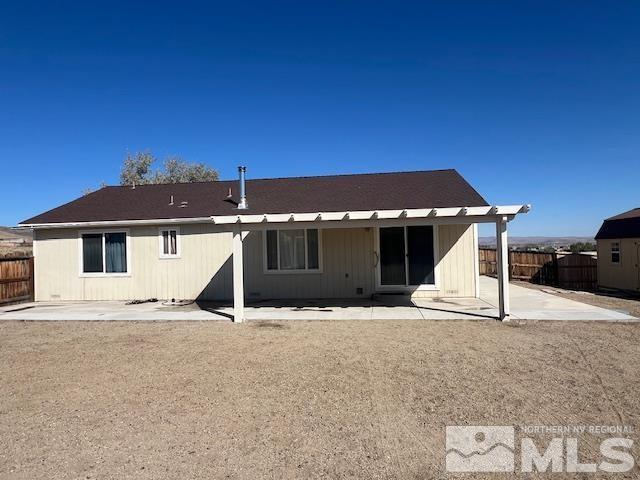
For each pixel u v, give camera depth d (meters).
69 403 5.59
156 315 12.26
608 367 6.66
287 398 5.64
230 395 5.79
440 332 9.37
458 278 14.90
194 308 13.59
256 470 3.92
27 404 5.57
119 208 16.92
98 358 7.77
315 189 16.92
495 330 9.49
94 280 16.17
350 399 5.57
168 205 16.80
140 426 4.87
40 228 16.23
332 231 15.22
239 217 11.16
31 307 14.51
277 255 15.29
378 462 4.04
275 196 16.67
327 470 3.91
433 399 5.51
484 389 5.82
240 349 8.23
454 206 13.52
